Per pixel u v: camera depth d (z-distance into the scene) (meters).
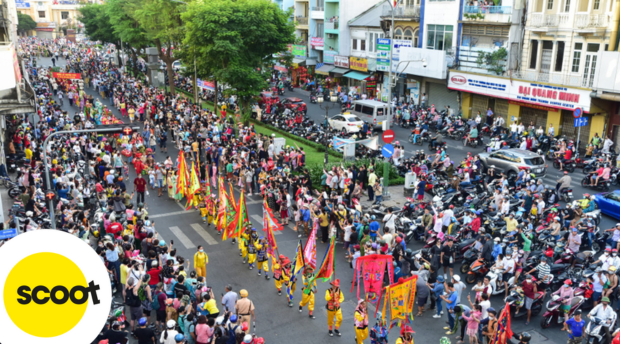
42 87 51.19
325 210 21.45
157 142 37.34
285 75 64.12
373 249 17.38
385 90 51.72
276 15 42.75
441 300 15.80
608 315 13.88
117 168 28.98
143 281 14.51
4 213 22.88
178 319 13.64
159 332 14.85
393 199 26.53
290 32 44.03
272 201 24.31
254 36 41.12
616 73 30.75
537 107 36.91
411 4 48.62
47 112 38.66
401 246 17.88
